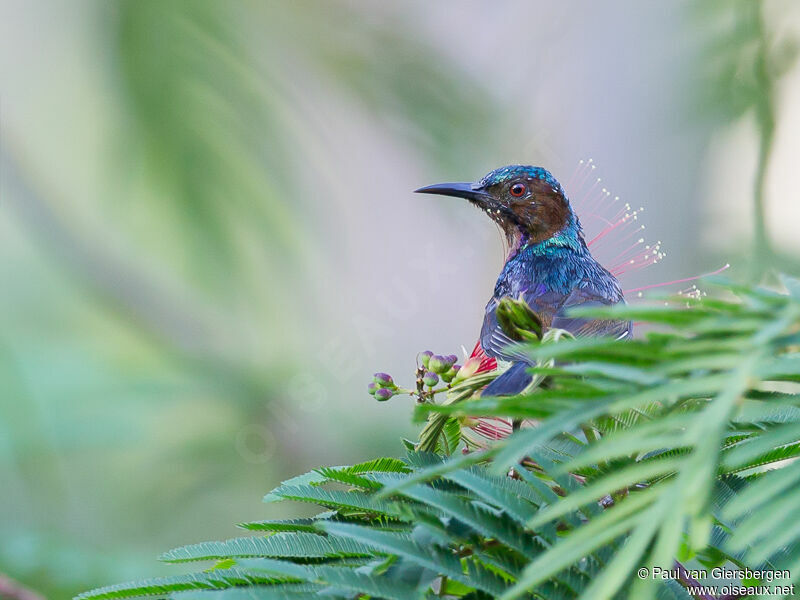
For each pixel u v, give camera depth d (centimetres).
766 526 210
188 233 1130
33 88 1412
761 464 321
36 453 880
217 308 1214
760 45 1121
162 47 1061
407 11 1216
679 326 230
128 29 1059
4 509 876
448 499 310
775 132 1122
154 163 1086
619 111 1269
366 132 1241
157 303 1255
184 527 1120
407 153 1252
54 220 1400
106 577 725
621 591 268
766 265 1101
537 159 1266
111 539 1033
